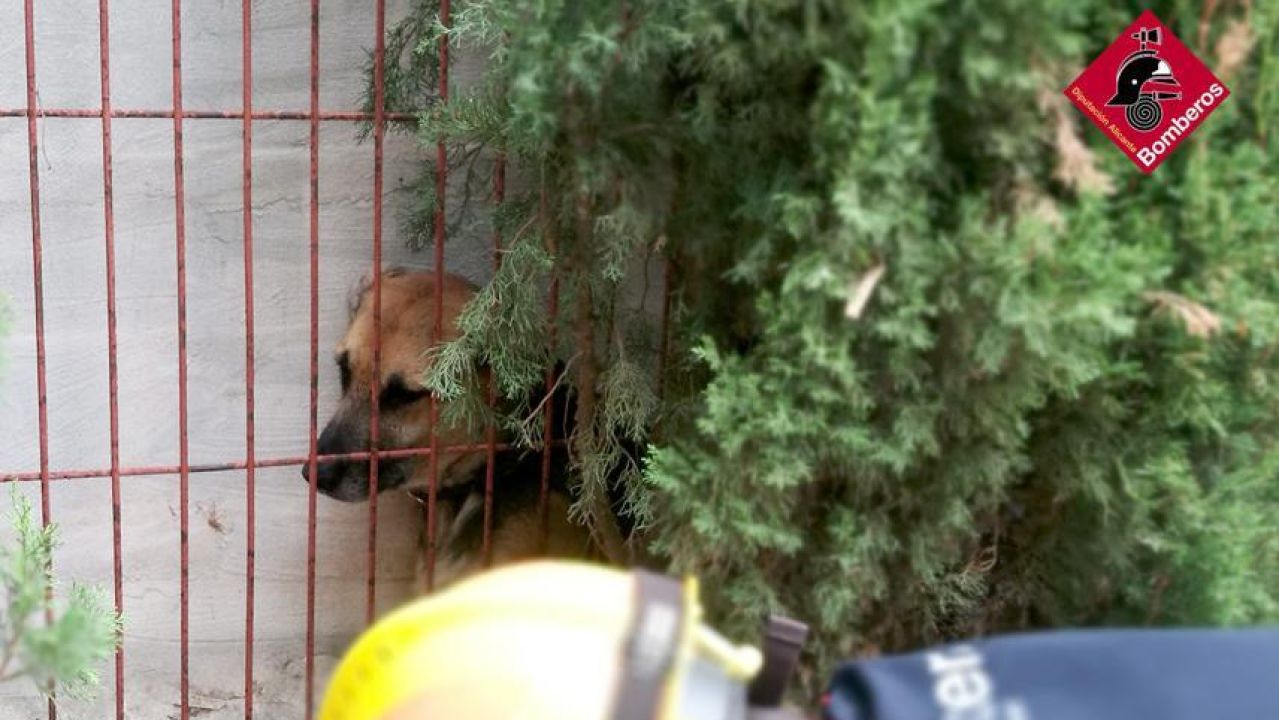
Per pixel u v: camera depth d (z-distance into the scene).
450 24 1.98
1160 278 1.21
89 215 2.17
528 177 1.89
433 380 1.89
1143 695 0.85
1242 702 0.84
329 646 2.46
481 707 0.83
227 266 2.25
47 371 2.21
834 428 1.31
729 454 1.35
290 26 2.19
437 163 2.05
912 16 1.12
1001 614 1.53
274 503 2.38
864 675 0.91
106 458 2.27
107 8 1.91
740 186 1.38
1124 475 1.34
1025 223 1.17
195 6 2.14
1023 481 1.45
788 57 1.24
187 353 2.27
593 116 1.38
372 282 2.21
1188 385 1.29
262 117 1.89
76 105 2.12
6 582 1.40
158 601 2.36
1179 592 1.40
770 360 1.33
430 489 2.02
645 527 1.67
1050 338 1.21
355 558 2.44
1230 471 1.37
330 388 2.35
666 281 1.68
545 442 1.96
